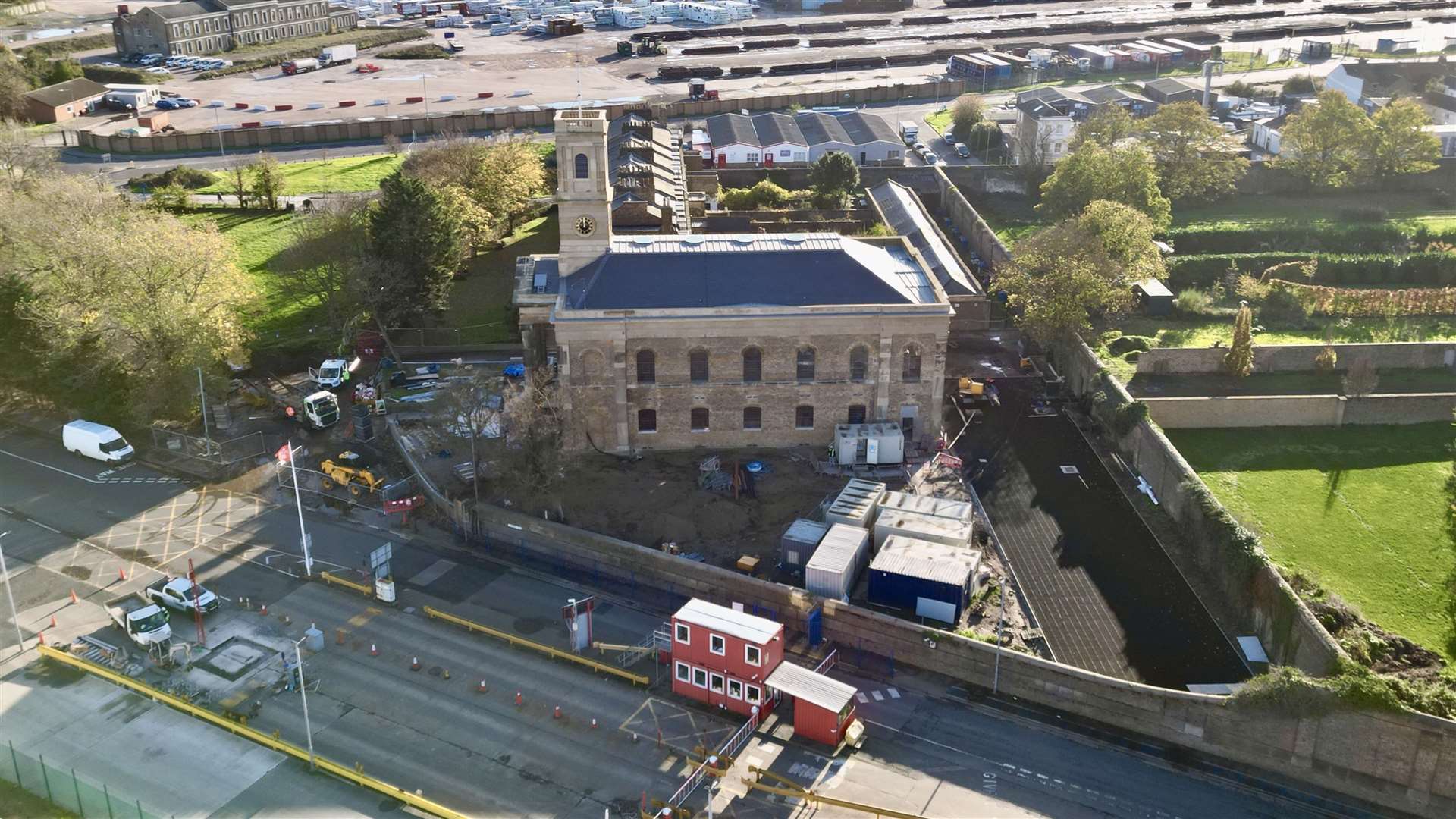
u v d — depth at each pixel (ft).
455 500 325.42
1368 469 345.10
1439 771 224.94
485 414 331.77
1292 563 297.53
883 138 650.02
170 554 308.81
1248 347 396.16
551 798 228.02
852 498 312.71
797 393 346.33
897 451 341.62
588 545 302.45
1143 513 329.52
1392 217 563.89
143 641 269.03
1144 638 276.21
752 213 547.90
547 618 284.82
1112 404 365.61
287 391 400.67
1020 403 392.47
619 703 256.32
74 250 375.66
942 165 631.15
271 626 280.10
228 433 372.79
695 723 250.57
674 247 352.49
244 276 416.87
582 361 338.13
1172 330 435.94
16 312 368.27
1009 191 618.44
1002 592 291.58
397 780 231.91
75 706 254.68
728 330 335.88
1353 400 366.43
